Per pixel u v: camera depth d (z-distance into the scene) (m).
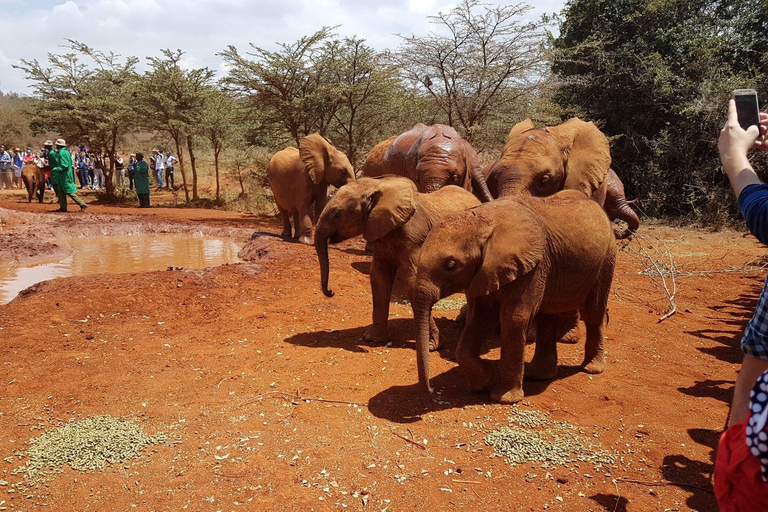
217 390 5.43
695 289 9.97
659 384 5.76
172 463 4.18
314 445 4.43
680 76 19.58
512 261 4.71
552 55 18.55
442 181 9.41
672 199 19.47
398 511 3.67
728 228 17.02
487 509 3.71
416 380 5.73
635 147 20.03
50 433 4.53
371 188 6.38
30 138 45.62
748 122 2.64
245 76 20.11
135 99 24.88
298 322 7.55
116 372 5.79
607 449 4.46
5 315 7.17
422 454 4.33
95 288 8.15
